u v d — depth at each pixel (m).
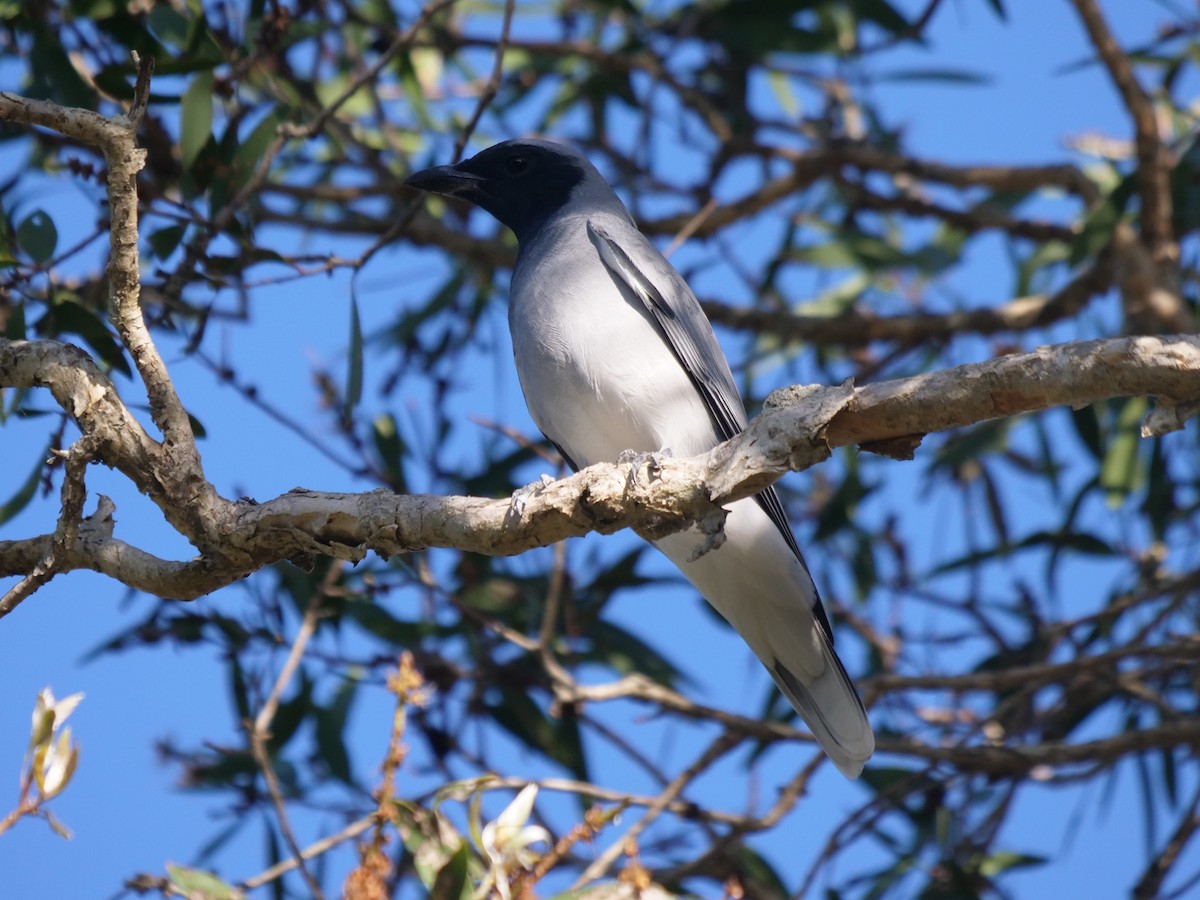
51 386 5.87
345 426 8.41
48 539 6.17
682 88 11.88
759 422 5.37
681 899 6.73
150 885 7.03
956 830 9.30
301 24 8.96
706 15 11.38
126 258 5.74
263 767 7.50
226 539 5.82
